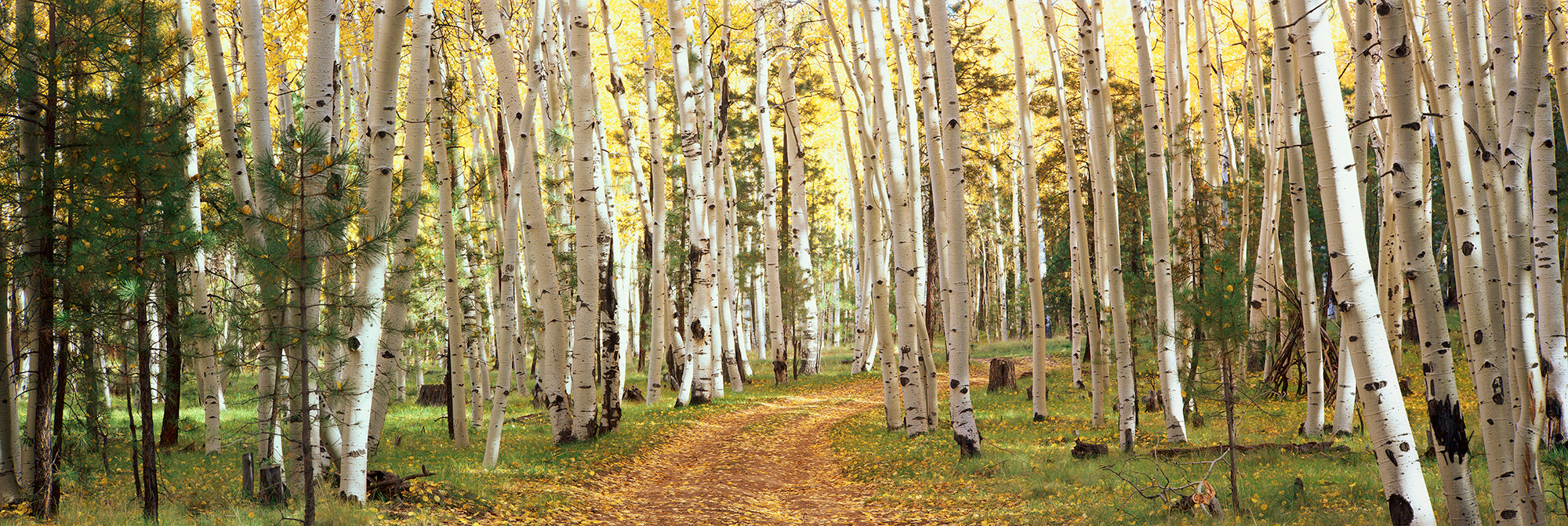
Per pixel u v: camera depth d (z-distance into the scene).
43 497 7.06
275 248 6.03
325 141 6.39
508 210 13.68
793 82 24.33
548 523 8.32
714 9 23.45
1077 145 23.19
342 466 7.84
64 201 6.62
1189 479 9.13
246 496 7.79
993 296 48.78
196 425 14.54
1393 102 5.08
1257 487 8.29
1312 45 5.04
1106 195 12.25
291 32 14.03
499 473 10.63
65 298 6.93
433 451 12.87
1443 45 5.79
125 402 19.39
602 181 16.03
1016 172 33.47
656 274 20.19
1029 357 34.16
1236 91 23.81
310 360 6.63
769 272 27.59
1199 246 15.24
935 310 28.22
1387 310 14.06
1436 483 7.92
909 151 15.07
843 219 47.75
